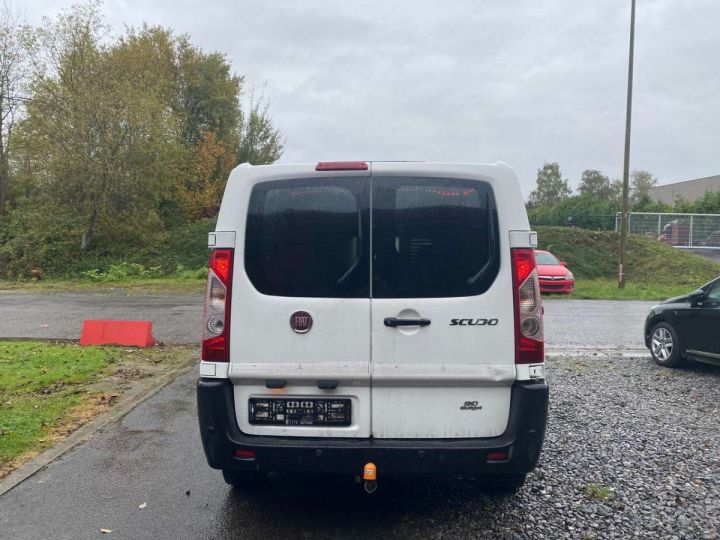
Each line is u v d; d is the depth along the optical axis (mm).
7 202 33938
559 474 5043
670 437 5980
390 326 3840
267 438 3914
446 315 3830
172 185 33750
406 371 3826
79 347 10477
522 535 4023
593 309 17750
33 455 5453
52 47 30297
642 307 18406
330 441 3875
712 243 36781
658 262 31000
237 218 3934
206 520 4242
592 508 4418
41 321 13867
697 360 8914
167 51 40125
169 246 31281
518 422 3812
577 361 9836
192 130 40375
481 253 3865
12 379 8000
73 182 28453
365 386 3877
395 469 3816
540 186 92500
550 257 23109
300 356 3867
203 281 25250
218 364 3910
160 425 6340
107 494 4660
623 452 5555
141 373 8656
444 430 3869
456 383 3844
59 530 4078
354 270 3873
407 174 3904
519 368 3830
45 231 30328
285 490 4766
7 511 4355
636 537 4000
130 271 27453
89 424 6340
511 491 4629
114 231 30062
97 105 28234
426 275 3857
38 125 28516
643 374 8859
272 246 3914
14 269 28047
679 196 53312
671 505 4465
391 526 4164
